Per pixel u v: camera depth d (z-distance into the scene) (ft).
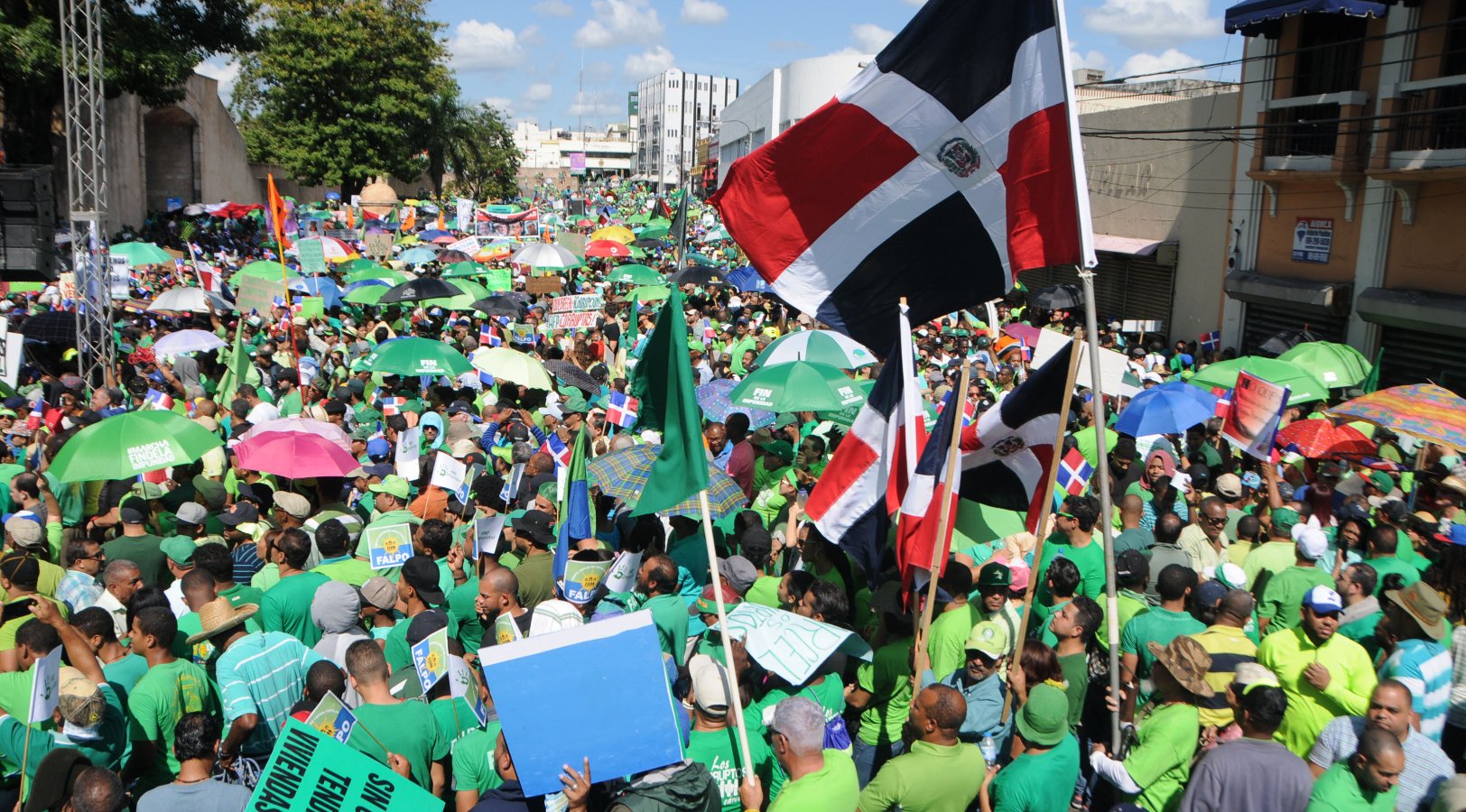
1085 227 17.62
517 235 144.25
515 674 13.17
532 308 75.56
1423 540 26.58
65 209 106.01
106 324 57.26
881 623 19.99
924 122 19.76
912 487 18.62
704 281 81.05
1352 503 28.27
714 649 17.01
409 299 61.72
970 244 20.18
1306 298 62.03
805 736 14.06
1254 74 68.39
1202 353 70.69
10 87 94.79
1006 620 19.26
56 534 27.96
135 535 24.97
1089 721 20.35
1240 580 21.86
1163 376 57.98
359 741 15.66
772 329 65.16
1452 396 31.37
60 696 15.42
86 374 56.29
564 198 300.61
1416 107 55.67
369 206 172.76
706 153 399.44
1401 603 18.98
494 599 19.85
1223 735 16.16
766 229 20.76
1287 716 17.83
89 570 22.97
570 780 12.91
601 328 61.57
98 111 60.13
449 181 270.05
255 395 42.24
